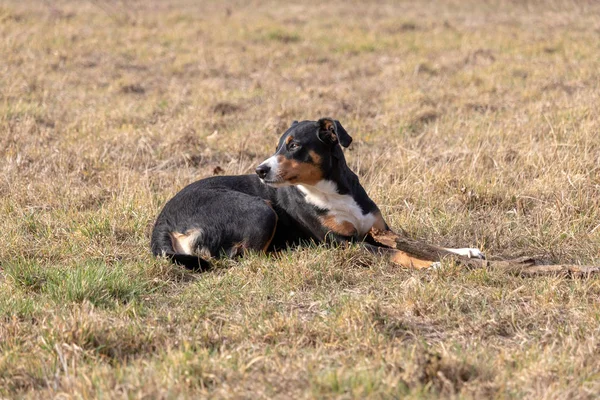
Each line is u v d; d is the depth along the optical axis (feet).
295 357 15.87
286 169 22.08
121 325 17.40
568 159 30.04
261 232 22.75
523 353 15.85
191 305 19.40
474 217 26.61
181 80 50.39
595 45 56.03
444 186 28.81
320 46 60.49
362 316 17.60
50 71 51.08
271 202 24.20
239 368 15.11
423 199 27.78
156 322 18.02
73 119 40.01
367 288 20.42
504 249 23.89
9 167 31.27
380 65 54.03
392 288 20.20
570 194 26.91
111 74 51.34
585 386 14.26
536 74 47.75
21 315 18.44
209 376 14.71
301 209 23.44
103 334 16.67
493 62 52.75
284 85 48.70
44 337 16.65
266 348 16.29
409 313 18.51
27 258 22.67
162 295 20.33
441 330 17.76
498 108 41.11
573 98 40.29
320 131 22.20
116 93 46.50
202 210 23.38
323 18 76.38
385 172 31.01
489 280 20.58
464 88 46.01
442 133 36.52
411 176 29.89
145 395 13.88
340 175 22.71
